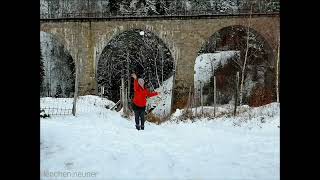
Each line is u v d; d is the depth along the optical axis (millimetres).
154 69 57500
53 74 61125
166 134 12164
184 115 24172
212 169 7230
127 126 15023
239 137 11438
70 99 33562
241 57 53375
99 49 48344
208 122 17422
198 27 47281
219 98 50750
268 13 45812
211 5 61344
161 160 7926
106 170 7094
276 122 15148
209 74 53375
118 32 48031
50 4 58344
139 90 13633
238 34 55281
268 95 45000
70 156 8047
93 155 8195
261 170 7129
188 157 8328
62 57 61875
